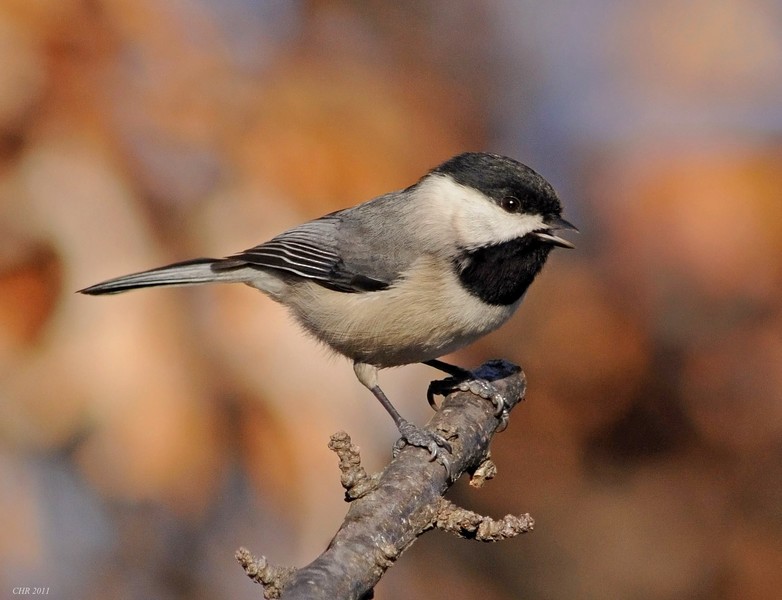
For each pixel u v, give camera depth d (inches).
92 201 289.3
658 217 378.9
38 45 287.6
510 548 394.3
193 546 356.2
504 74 429.4
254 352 306.3
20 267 285.0
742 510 378.9
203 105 307.4
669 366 386.6
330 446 221.0
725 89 394.3
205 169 304.0
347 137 328.2
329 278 315.6
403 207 319.3
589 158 417.7
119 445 291.0
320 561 197.6
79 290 286.2
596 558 384.5
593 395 394.0
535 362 398.3
